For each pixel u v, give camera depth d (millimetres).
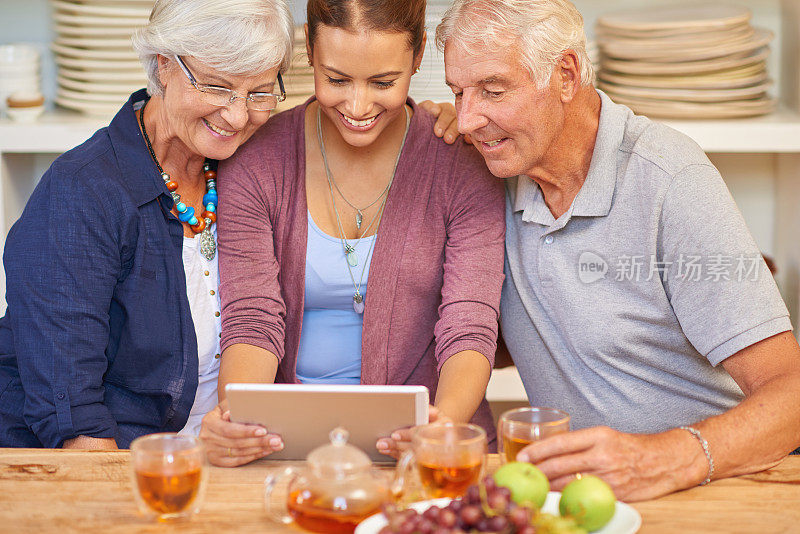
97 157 1775
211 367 1936
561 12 1633
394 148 1952
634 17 2568
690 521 1238
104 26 2408
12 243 1746
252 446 1413
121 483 1353
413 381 1983
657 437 1365
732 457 1366
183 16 1646
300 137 1958
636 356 1802
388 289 1923
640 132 1761
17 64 2537
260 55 1670
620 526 1185
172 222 1841
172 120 1774
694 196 1677
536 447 1308
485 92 1659
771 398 1454
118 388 1849
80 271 1714
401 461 1231
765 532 1203
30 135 2475
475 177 1927
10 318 1833
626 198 1745
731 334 1633
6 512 1259
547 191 1828
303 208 1937
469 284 1865
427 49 2348
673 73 2432
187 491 1196
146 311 1811
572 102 1731
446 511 1083
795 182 2631
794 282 2668
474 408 1726
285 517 1223
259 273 1872
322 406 1357
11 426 1787
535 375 1937
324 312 1988
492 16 1604
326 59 1692
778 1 2705
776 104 2660
